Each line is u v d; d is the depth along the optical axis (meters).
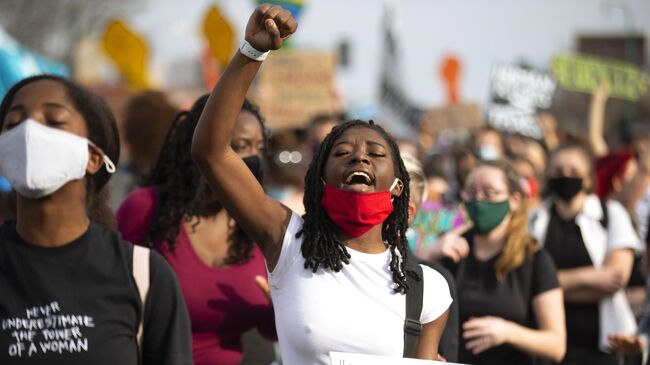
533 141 28.84
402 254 9.78
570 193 18.20
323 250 9.48
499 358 14.67
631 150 25.83
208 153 9.39
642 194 21.72
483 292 14.86
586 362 17.36
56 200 8.58
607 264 18.00
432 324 9.87
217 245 12.40
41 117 8.63
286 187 21.28
